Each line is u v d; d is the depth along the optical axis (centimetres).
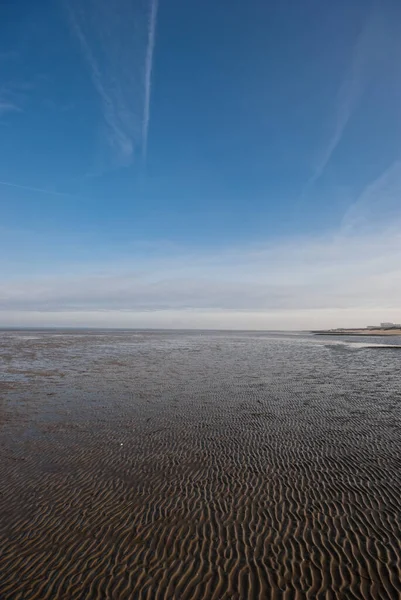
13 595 457
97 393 1786
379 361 3369
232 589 467
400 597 445
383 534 578
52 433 1148
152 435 1126
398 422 1264
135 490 755
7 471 855
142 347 5247
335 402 1585
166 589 468
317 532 589
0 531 603
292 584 473
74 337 8806
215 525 616
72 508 682
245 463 896
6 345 5453
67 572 502
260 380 2183
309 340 7875
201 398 1664
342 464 879
